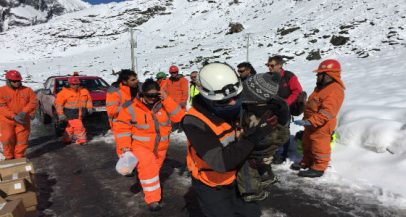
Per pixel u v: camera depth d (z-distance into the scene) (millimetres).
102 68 40188
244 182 2342
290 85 5215
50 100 9547
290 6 51938
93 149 7453
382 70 14133
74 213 4281
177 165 6105
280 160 5875
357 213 4008
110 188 5098
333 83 4852
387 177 4656
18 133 6305
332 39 25422
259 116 2184
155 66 33469
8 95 6113
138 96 4461
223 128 2254
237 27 48812
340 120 6605
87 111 8156
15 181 3996
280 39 32750
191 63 31672
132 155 3988
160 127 4461
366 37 23922
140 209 4355
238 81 2191
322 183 4926
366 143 5398
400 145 4953
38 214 4250
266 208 4207
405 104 7383
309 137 5195
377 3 32281
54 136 8961
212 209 2480
